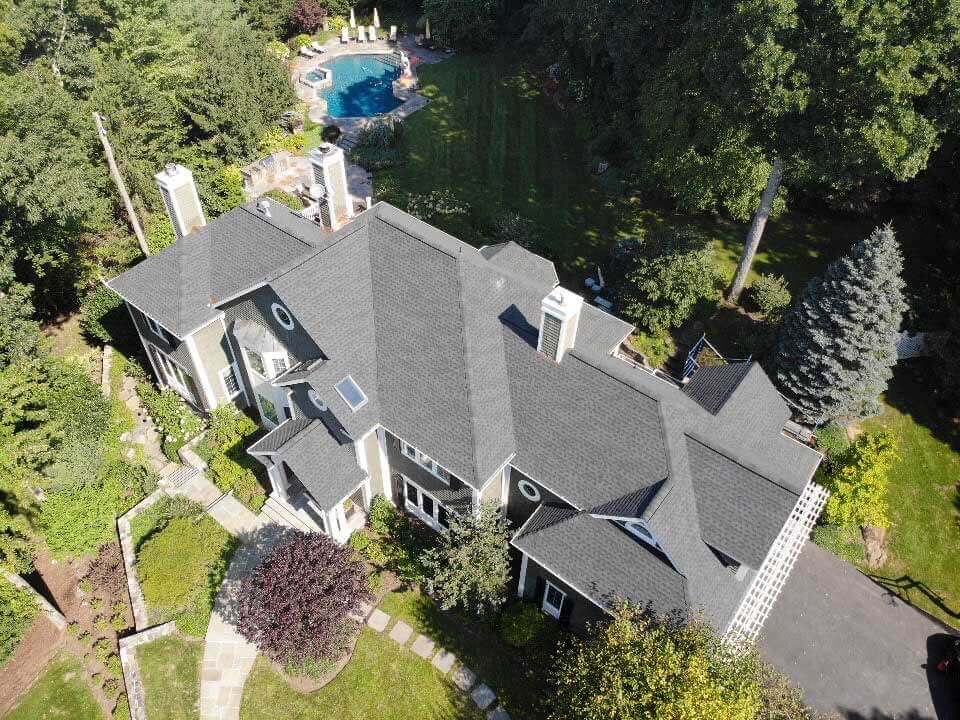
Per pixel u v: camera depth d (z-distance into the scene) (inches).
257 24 2610.7
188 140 1931.6
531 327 1093.8
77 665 1039.0
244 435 1311.5
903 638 1063.0
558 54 2167.8
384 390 1071.6
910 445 1326.3
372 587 1095.6
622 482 949.8
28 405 1125.7
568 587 966.4
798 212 1802.4
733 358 1429.6
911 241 1676.9
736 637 867.4
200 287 1230.3
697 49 1232.8
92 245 1596.9
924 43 1018.1
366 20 2918.3
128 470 1247.5
